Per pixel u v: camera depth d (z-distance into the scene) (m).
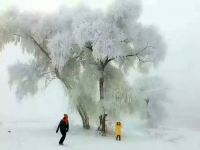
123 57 29.14
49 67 31.59
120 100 28.16
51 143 22.28
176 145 25.86
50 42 28.50
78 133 28.36
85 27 27.25
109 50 26.92
